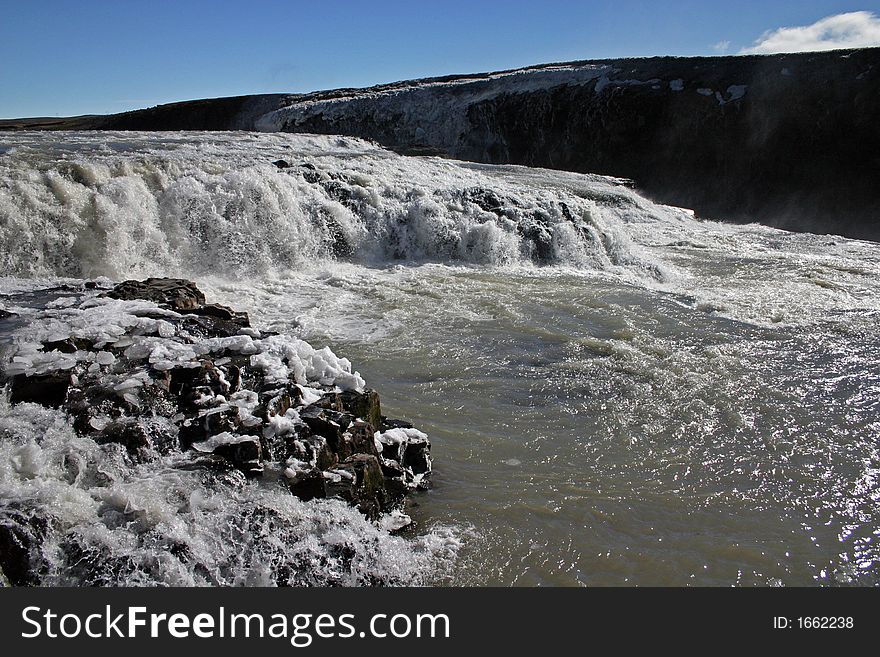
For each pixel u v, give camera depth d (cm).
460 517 418
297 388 454
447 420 552
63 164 910
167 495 339
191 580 310
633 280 1098
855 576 376
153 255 903
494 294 938
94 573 296
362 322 788
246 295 874
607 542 399
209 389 423
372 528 378
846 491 462
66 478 336
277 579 327
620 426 550
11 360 405
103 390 396
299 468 387
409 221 1177
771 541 405
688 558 387
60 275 829
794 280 1105
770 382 646
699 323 827
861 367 690
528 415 567
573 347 726
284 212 1023
